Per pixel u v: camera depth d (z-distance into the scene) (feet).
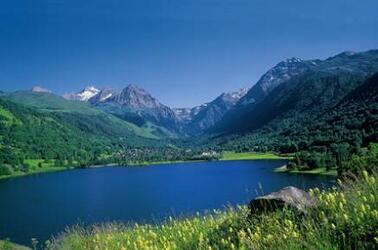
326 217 24.07
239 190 426.10
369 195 23.95
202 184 540.93
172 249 29.12
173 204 373.81
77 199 459.73
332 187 28.55
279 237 23.57
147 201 419.74
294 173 516.32
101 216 336.08
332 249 20.22
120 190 536.01
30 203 433.89
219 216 35.45
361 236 20.94
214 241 28.19
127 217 317.63
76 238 44.93
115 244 36.91
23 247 64.34
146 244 32.09
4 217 347.77
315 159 494.18
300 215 26.76
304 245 21.81
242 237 24.77
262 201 29.25
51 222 317.83
